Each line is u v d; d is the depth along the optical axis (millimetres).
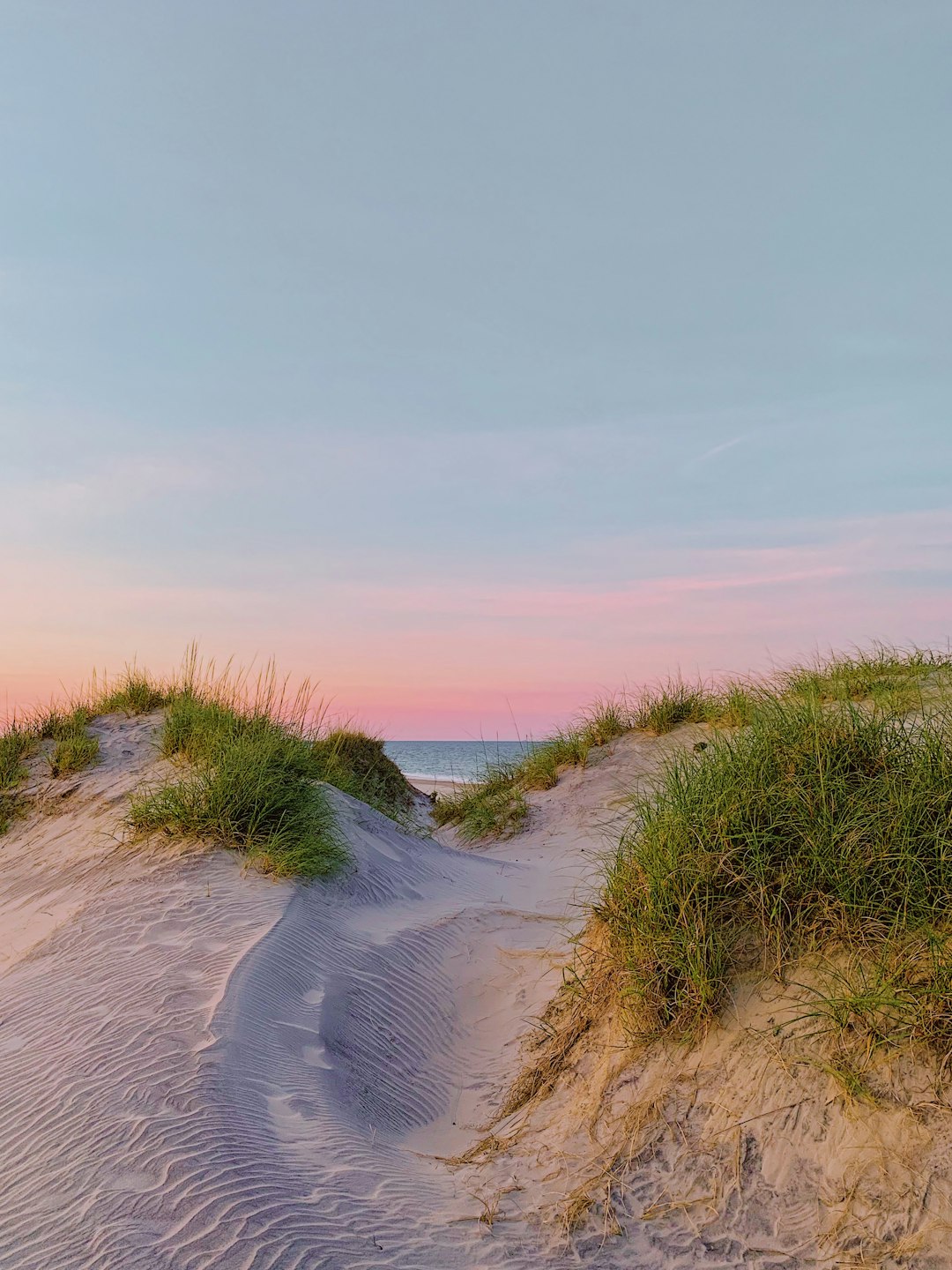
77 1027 4477
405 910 7363
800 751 4613
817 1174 2986
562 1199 3279
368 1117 4320
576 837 10445
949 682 7098
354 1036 5066
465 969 6383
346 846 7875
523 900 8375
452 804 13969
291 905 6309
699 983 3746
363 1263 2820
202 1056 4102
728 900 4062
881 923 3566
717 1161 3201
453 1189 3521
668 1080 3633
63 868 7648
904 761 4355
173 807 7699
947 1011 3094
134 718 11914
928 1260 2580
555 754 13219
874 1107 3029
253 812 7473
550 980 5688
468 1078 4980
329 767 11047
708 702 12492
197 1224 2904
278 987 5148
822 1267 2707
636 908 4352
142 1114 3588
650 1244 2979
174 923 5926
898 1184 2799
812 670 8961
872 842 3877
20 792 10086
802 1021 3463
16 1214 3016
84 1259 2746
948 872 3562
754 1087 3369
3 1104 3789
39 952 5812
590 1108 3777
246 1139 3494
